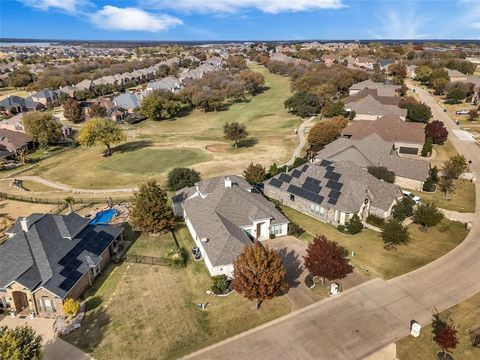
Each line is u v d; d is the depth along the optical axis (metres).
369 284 41.78
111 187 76.12
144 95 157.88
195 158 92.38
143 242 52.31
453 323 35.53
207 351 33.09
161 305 39.31
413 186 69.44
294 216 59.28
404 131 91.75
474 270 43.66
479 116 123.06
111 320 37.34
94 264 42.84
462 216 57.88
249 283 35.81
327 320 36.41
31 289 37.38
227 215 50.78
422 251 48.09
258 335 34.75
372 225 56.00
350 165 61.75
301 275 44.00
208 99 148.50
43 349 33.75
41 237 41.94
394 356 32.00
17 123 121.81
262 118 135.75
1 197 70.62
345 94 160.38
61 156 99.94
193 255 48.50
